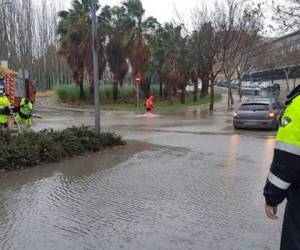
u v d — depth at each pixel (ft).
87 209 21.67
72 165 33.91
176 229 18.61
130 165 34.19
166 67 146.51
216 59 130.93
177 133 60.70
